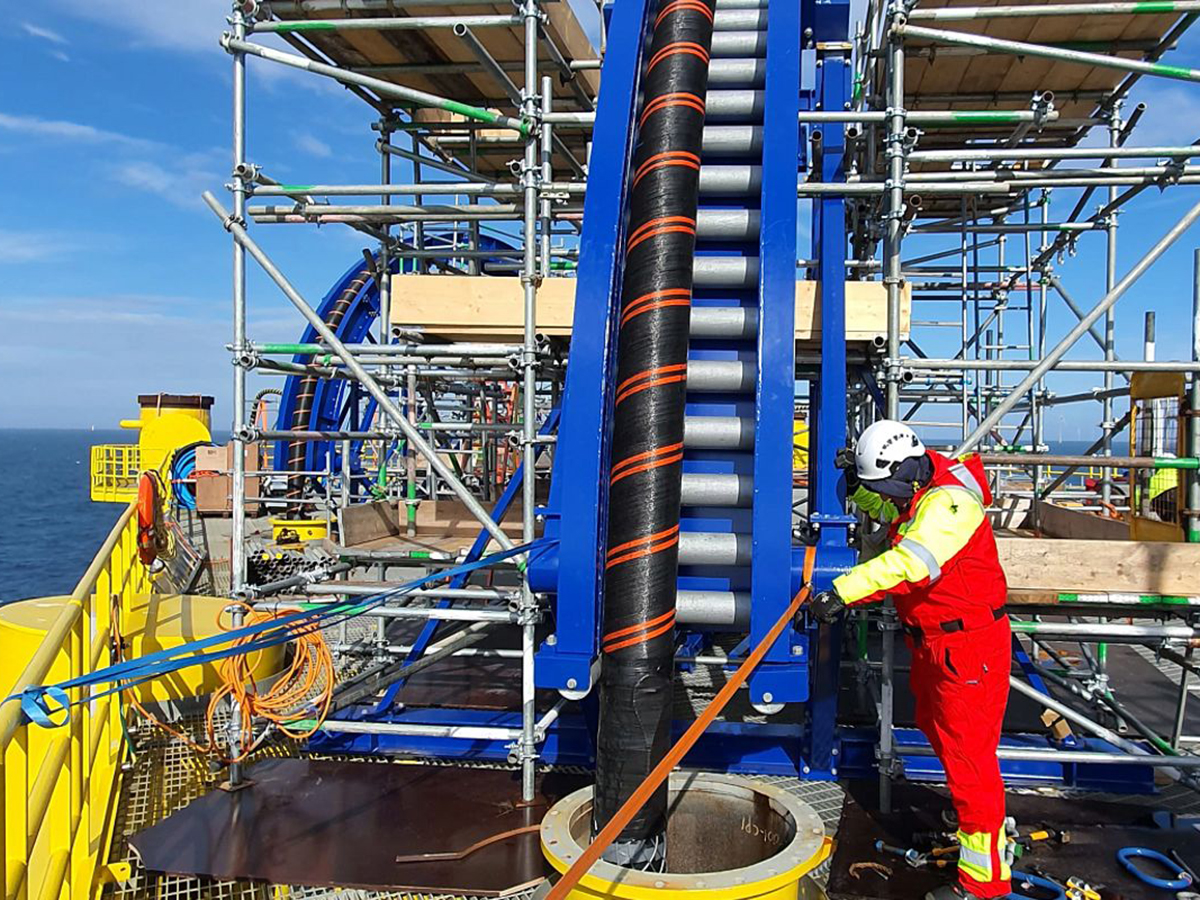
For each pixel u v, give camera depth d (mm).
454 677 6574
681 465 3768
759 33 5070
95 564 4191
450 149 7949
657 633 3512
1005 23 5652
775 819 3637
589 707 4992
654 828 3443
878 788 4793
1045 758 4391
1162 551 4207
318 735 5254
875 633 7668
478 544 5297
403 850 4004
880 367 5344
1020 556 4309
